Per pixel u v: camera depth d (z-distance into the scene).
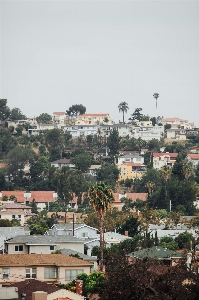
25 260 178.25
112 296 139.88
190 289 141.88
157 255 196.50
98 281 164.12
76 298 141.62
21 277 176.00
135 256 197.75
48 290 145.50
